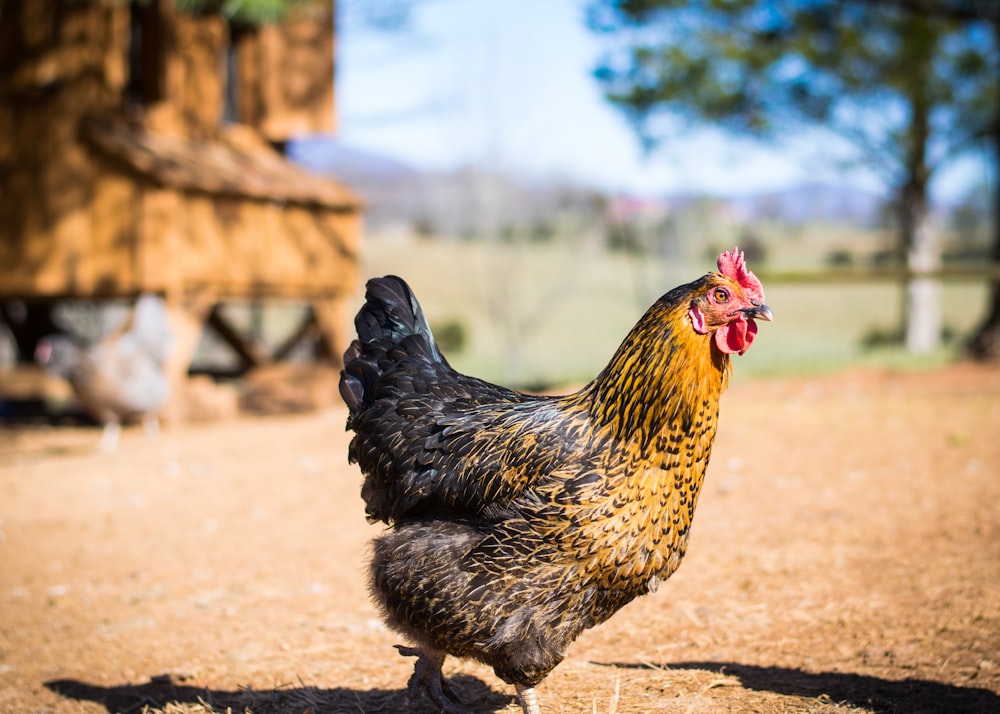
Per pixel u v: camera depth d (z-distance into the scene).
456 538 3.62
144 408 11.88
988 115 18.77
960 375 14.71
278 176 14.52
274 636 5.44
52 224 13.04
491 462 3.60
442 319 28.77
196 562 6.92
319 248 14.91
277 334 25.80
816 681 4.35
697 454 3.49
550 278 35.47
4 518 8.29
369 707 4.43
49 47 12.89
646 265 35.00
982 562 5.78
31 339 15.91
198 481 9.51
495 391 4.21
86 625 5.80
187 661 5.16
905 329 21.80
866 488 7.81
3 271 13.26
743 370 17.00
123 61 13.38
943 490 7.61
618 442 3.45
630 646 4.99
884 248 45.34
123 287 12.83
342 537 7.37
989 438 9.55
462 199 29.14
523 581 3.48
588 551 3.43
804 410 11.52
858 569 5.86
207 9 13.05
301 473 9.69
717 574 5.97
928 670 4.38
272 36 15.26
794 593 5.53
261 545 7.26
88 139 12.75
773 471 8.59
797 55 17.38
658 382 3.42
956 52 18.00
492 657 3.64
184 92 14.29
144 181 12.62
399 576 3.70
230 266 13.51
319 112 15.38
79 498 8.96
